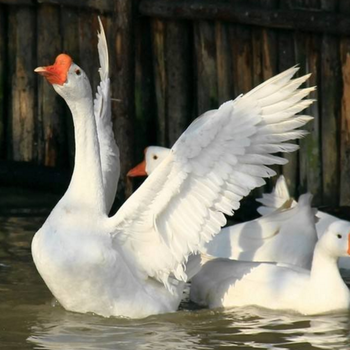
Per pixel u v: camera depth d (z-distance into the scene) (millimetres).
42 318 11703
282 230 13602
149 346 10797
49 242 11445
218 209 11633
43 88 18875
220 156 11445
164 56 17734
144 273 11953
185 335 11188
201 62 17391
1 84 19297
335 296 12102
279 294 12219
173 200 11648
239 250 13578
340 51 16141
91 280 11469
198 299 12602
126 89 17328
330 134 16359
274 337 11148
